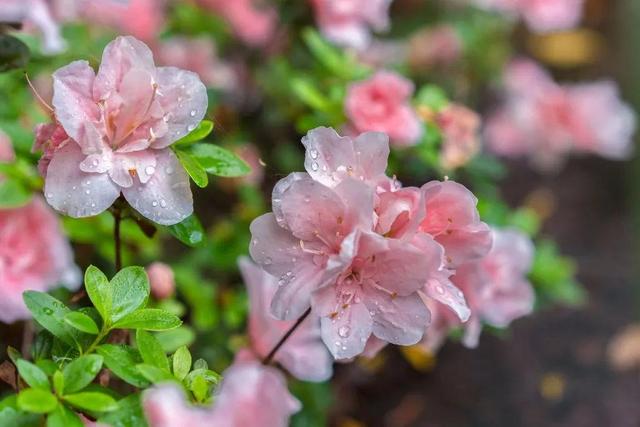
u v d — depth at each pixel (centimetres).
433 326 69
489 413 102
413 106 80
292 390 81
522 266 74
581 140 119
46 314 58
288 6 86
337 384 91
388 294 58
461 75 119
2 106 75
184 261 85
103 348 57
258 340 68
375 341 63
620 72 156
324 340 58
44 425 55
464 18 121
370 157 59
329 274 57
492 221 81
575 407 104
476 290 68
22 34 72
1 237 69
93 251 79
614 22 164
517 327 114
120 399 57
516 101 122
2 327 74
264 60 98
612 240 130
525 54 160
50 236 70
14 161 71
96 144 58
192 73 59
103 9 88
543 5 116
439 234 59
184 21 96
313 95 77
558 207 136
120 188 58
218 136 84
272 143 99
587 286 121
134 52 59
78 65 58
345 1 83
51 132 59
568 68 159
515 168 143
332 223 58
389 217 58
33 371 55
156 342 57
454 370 107
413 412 101
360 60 96
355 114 74
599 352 111
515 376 107
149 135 59
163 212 59
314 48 81
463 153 78
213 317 79
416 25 119
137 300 59
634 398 105
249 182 87
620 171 141
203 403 56
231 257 84
